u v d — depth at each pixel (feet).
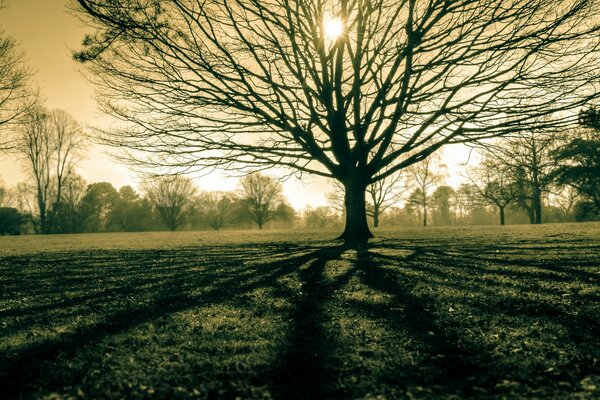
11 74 56.59
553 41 32.32
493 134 40.88
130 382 9.37
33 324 14.61
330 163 49.34
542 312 14.03
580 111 37.09
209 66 37.86
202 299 17.89
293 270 24.79
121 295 19.42
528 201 165.58
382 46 36.35
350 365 10.03
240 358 10.61
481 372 9.55
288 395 8.64
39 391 9.00
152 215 287.48
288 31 37.09
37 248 52.80
